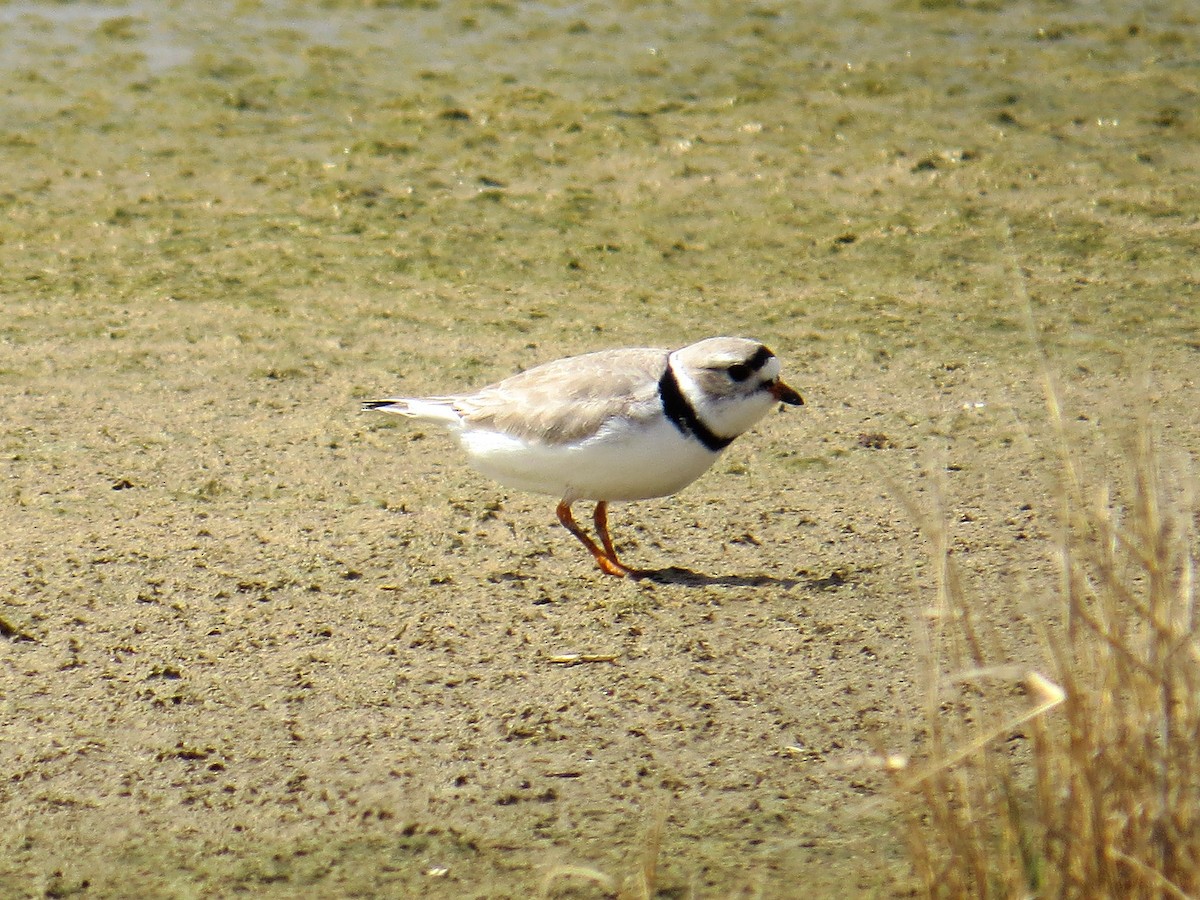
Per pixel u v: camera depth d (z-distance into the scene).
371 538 11.49
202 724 9.18
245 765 8.84
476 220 18.36
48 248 17.45
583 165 20.06
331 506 12.01
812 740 9.04
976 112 21.80
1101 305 16.03
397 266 17.14
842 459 12.87
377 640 10.07
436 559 11.18
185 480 12.39
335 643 10.03
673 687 9.55
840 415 13.72
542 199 18.97
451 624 10.27
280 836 8.34
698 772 8.80
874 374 14.58
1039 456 12.78
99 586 10.66
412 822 8.44
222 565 11.02
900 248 17.59
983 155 20.25
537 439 10.45
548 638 10.11
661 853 8.20
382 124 21.34
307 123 21.38
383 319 15.79
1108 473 12.34
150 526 11.59
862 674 9.66
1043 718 7.64
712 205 18.84
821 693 9.47
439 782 8.73
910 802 8.11
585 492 10.66
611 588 10.77
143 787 8.66
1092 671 7.94
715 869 8.09
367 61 23.77
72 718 9.20
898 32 25.19
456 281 16.78
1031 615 10.03
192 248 17.52
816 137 20.98
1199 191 19.02
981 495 12.12
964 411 13.73
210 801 8.57
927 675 8.61
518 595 10.67
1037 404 13.82
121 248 17.48
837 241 17.83
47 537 11.37
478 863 8.15
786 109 21.97
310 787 8.68
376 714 9.29
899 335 15.42
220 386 14.21
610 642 10.06
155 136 20.81
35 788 8.62
